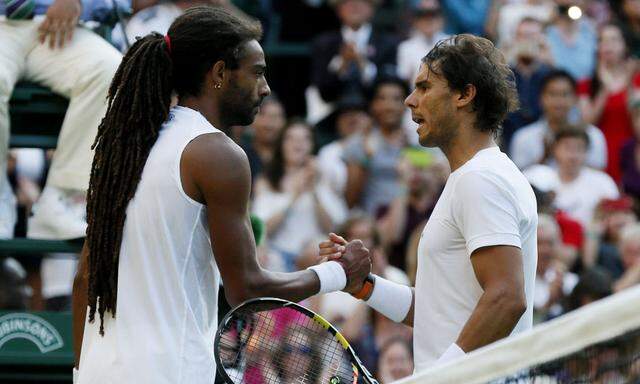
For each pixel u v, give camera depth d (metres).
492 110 10.55
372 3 27.69
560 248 22.19
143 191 10.20
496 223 10.09
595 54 27.95
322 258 11.28
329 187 24.52
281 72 28.45
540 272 21.03
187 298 10.16
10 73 13.77
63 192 13.80
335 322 19.98
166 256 10.13
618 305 7.20
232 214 10.16
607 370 7.65
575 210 24.61
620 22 29.08
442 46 10.66
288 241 23.45
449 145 10.63
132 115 10.36
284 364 10.28
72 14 13.94
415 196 23.61
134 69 10.47
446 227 10.41
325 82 27.28
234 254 10.16
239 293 10.22
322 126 26.91
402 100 25.38
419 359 10.57
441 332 10.42
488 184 10.20
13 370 13.55
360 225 21.20
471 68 10.50
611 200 23.98
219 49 10.44
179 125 10.36
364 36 27.59
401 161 24.19
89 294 10.34
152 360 9.97
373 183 24.80
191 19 10.49
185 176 10.15
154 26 22.05
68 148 13.79
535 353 7.68
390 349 19.53
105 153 10.41
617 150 26.88
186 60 10.45
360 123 25.38
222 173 10.11
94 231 10.34
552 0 29.06
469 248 10.16
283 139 23.77
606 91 27.39
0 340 13.46
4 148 13.86
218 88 10.50
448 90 10.54
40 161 20.94
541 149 25.75
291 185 23.66
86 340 10.45
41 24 13.98
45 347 13.48
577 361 7.77
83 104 13.77
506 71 10.71
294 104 28.44
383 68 27.50
